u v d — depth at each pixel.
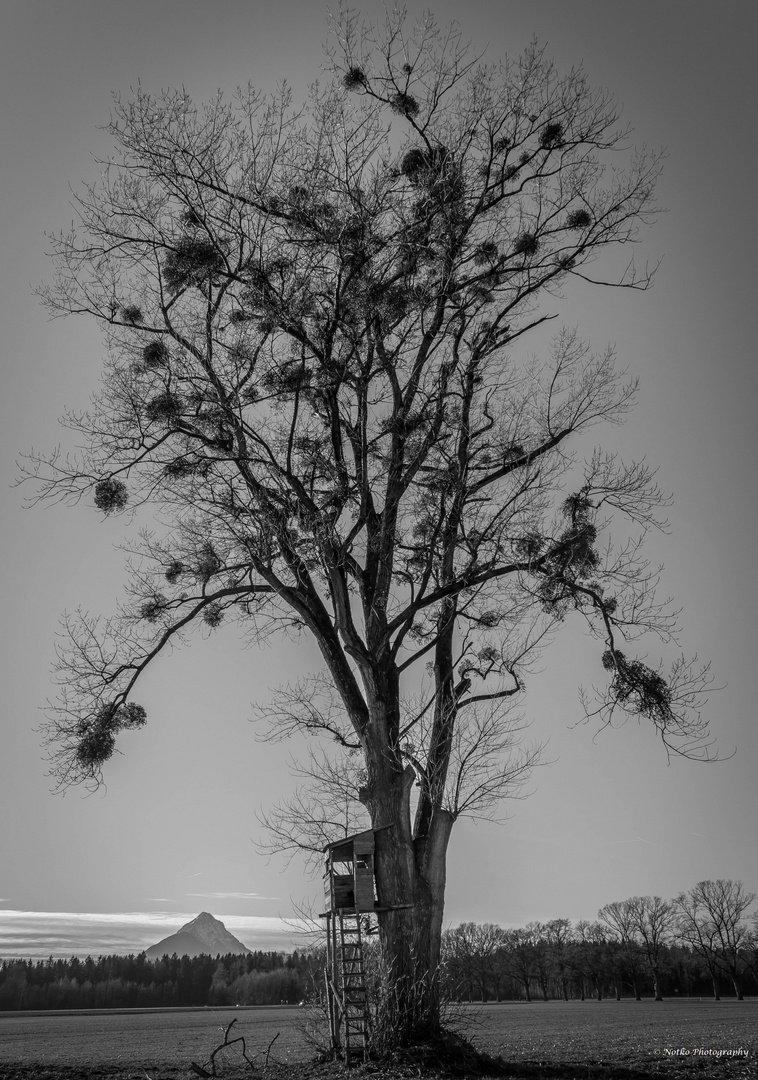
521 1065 14.42
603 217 16.94
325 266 15.32
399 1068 12.91
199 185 15.35
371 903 14.29
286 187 15.44
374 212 15.21
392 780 15.00
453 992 14.86
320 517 15.23
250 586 16.75
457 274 16.45
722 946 99.38
